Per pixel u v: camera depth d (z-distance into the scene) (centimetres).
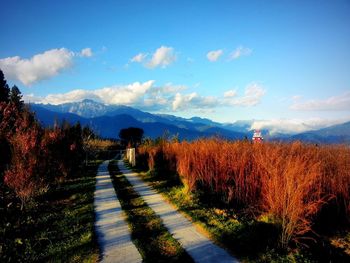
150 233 809
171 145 2139
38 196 1340
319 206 770
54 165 1552
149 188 1591
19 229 869
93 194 1430
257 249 650
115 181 1916
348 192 838
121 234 806
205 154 1334
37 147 1285
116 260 631
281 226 695
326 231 763
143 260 627
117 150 7231
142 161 2981
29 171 1149
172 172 1870
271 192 759
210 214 959
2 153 1259
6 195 1234
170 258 635
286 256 607
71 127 2467
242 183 1059
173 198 1249
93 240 746
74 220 949
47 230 855
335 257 620
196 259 622
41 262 636
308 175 723
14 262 642
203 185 1251
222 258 624
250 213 945
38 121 1452
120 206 1150
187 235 777
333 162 942
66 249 698
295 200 657
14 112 1345
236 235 741
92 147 4191
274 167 827
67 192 1508
